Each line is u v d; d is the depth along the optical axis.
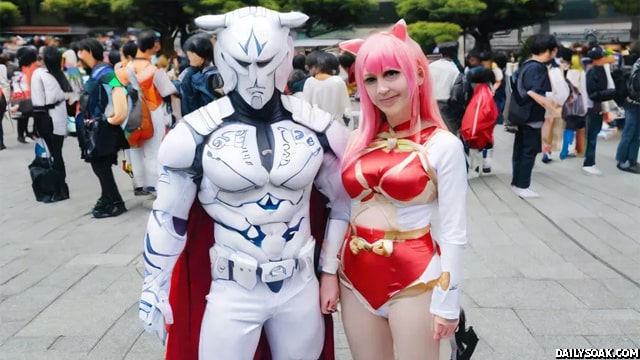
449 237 2.16
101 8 20.38
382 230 2.27
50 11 23.09
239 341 2.21
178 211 2.19
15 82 10.38
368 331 2.38
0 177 8.71
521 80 6.83
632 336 3.61
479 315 3.92
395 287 2.26
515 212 6.39
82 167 9.49
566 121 9.21
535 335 3.64
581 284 4.41
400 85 2.17
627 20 23.55
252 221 2.14
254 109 2.18
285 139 2.17
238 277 2.17
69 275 4.75
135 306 4.15
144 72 6.38
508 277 4.56
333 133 2.31
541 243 5.36
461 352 2.48
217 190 2.16
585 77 9.02
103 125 6.24
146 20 20.58
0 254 5.30
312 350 2.35
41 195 7.26
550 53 6.82
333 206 2.41
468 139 7.15
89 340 3.67
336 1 19.25
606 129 11.35
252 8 2.20
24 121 11.52
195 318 2.37
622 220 6.02
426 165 2.18
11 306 4.17
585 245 5.28
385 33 2.24
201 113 2.18
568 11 23.97
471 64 8.15
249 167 2.08
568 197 7.00
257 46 2.09
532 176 8.21
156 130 6.77
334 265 2.41
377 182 2.23
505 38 28.98
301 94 5.86
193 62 5.27
